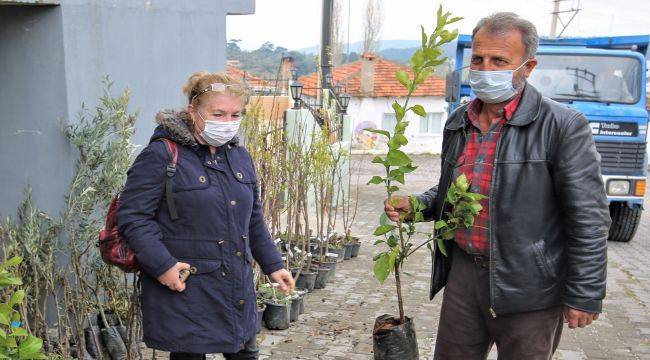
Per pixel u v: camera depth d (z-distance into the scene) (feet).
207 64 17.35
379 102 97.91
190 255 8.58
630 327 17.70
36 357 6.57
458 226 8.46
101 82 13.74
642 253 28.76
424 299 19.52
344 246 24.50
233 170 9.00
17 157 13.65
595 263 7.77
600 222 7.80
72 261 12.13
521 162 8.04
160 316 8.64
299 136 21.17
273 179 18.42
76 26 13.05
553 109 8.02
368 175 61.21
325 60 41.86
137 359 12.83
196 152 8.73
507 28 8.02
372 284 21.12
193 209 8.54
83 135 12.75
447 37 8.30
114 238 8.77
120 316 13.35
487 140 8.50
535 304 8.13
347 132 38.22
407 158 8.71
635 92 29.55
